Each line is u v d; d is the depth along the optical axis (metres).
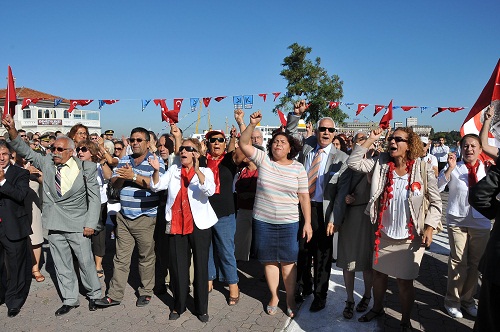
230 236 4.43
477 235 3.99
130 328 3.85
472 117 4.77
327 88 19.25
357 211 3.96
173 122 4.34
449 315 4.12
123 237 4.34
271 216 3.93
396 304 4.41
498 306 2.48
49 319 4.05
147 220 4.29
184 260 4.05
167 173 4.05
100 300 4.28
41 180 5.17
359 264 3.96
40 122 43.53
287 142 3.93
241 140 3.90
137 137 4.32
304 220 4.16
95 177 4.23
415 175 3.44
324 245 4.24
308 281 4.57
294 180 3.90
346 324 3.93
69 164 4.14
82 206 4.19
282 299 4.59
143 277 4.41
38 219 5.13
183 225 3.92
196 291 3.99
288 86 19.83
